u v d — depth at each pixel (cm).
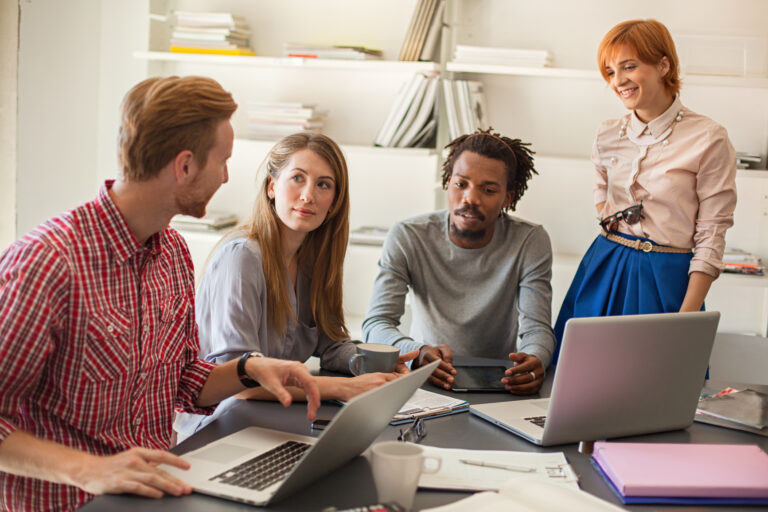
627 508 110
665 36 221
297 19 328
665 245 226
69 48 323
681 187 222
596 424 134
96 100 339
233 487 108
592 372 129
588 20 305
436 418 146
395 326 204
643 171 229
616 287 231
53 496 126
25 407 124
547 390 168
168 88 118
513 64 287
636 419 139
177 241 143
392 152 296
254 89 336
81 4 326
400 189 330
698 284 219
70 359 121
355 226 336
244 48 321
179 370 142
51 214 325
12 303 112
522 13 308
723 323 310
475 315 211
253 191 339
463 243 209
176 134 118
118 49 336
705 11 298
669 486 112
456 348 214
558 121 313
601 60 230
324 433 99
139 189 122
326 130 331
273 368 137
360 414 106
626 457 122
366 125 328
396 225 215
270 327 172
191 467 115
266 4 329
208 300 173
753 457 124
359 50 299
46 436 124
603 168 246
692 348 138
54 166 324
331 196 172
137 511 101
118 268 125
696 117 224
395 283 210
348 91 328
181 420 170
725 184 219
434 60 306
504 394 164
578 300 240
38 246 116
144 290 131
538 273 210
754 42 277
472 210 202
